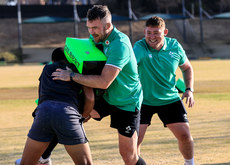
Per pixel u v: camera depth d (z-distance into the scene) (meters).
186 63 14.48
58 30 162.38
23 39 154.62
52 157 16.02
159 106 13.95
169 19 139.38
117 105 11.84
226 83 45.12
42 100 10.94
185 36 144.62
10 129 22.30
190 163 13.88
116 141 18.56
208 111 26.44
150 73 13.76
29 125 23.50
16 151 17.19
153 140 18.45
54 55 11.84
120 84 11.55
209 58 126.44
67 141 10.50
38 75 67.25
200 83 45.78
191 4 175.12
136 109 11.91
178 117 13.77
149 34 13.51
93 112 12.38
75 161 10.72
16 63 127.56
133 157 11.96
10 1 190.62
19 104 32.59
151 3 173.38
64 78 10.90
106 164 14.66
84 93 11.26
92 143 18.23
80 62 11.00
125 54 11.05
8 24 164.25
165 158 15.30
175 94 14.04
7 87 46.94
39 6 165.75
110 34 11.26
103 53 11.48
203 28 163.25
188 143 13.73
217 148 16.48
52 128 10.55
